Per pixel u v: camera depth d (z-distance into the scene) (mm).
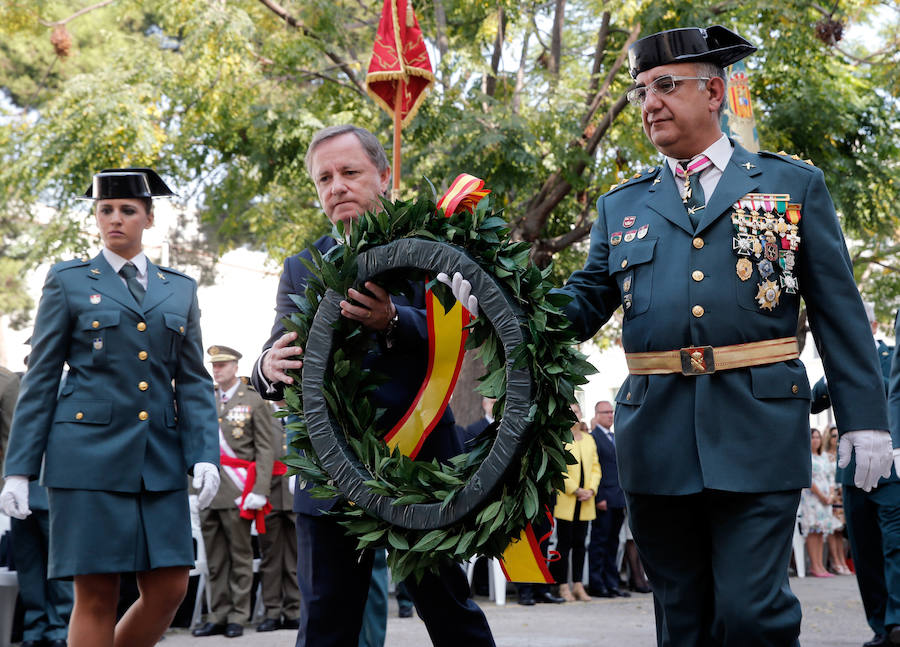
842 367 3146
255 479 8688
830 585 13398
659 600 3346
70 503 4395
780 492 3076
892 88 14609
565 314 3305
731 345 3127
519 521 2947
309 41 14633
